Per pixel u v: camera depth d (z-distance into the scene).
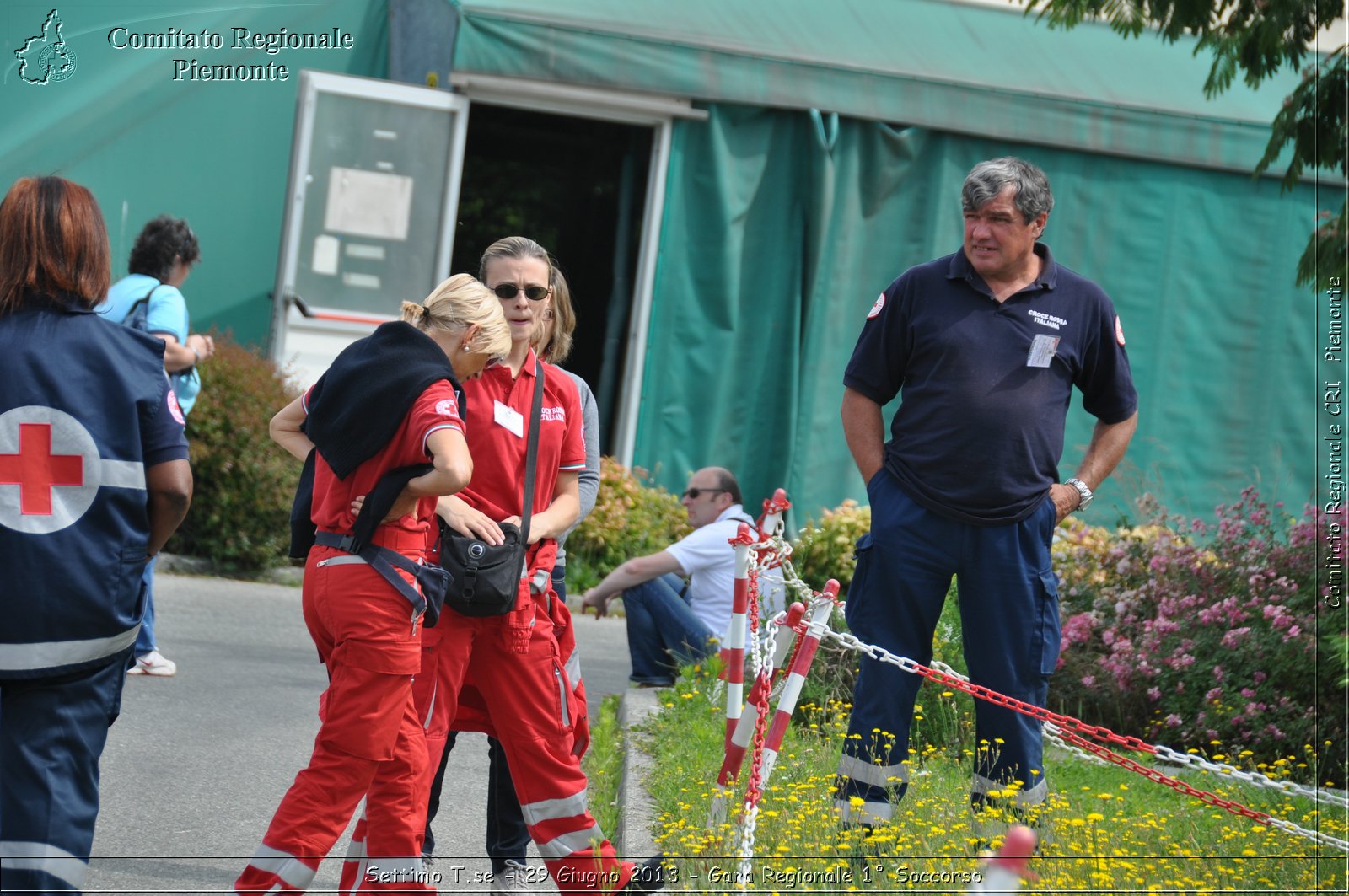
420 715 15.92
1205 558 31.70
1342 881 19.09
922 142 47.62
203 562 37.97
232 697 27.11
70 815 13.20
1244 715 28.27
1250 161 49.25
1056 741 25.52
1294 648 28.80
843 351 47.75
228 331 43.09
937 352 19.31
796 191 47.03
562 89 44.59
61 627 13.19
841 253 47.19
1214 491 49.88
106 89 44.66
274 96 46.28
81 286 13.62
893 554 19.42
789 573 29.33
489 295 15.94
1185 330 49.66
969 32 51.16
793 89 45.81
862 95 46.34
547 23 44.00
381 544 14.99
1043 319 19.31
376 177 44.41
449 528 15.95
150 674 27.94
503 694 16.45
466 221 52.75
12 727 13.16
